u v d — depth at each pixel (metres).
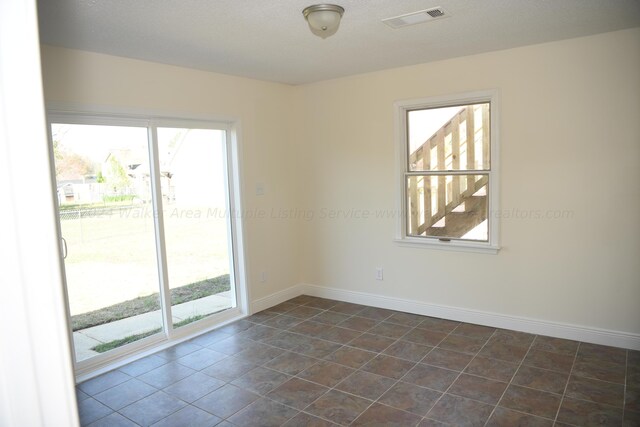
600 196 3.51
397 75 4.35
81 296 3.42
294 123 5.14
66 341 0.57
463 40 3.41
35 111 0.53
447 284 4.32
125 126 3.63
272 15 2.69
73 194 3.34
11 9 0.51
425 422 2.63
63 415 0.58
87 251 3.45
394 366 3.38
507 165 3.86
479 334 3.95
